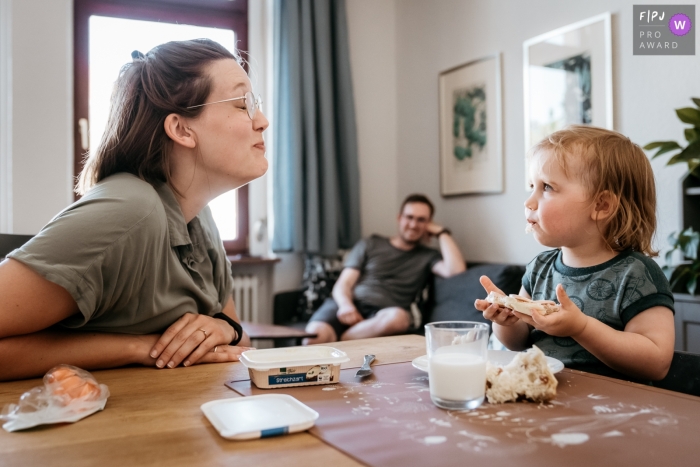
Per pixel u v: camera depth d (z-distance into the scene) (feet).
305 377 2.71
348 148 12.26
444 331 2.34
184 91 3.52
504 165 10.65
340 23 12.26
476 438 1.93
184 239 3.62
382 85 13.48
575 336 2.93
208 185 3.78
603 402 2.37
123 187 3.25
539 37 9.85
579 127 3.87
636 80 8.36
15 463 1.77
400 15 13.43
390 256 11.16
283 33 11.69
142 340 3.36
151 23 11.21
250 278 11.81
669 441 1.89
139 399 2.53
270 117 12.22
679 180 7.27
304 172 11.83
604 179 3.52
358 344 3.91
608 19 8.63
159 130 3.59
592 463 1.71
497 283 9.42
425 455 1.77
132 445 1.92
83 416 2.23
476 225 11.34
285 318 11.67
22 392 2.71
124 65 3.77
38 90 10.03
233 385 2.76
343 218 12.36
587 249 3.70
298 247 11.55
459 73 11.66
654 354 3.01
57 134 10.16
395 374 2.94
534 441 1.90
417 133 12.97
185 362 3.31
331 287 11.80
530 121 10.04
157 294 3.38
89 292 2.90
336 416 2.20
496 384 2.40
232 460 1.77
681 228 7.23
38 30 10.03
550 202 3.62
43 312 2.85
